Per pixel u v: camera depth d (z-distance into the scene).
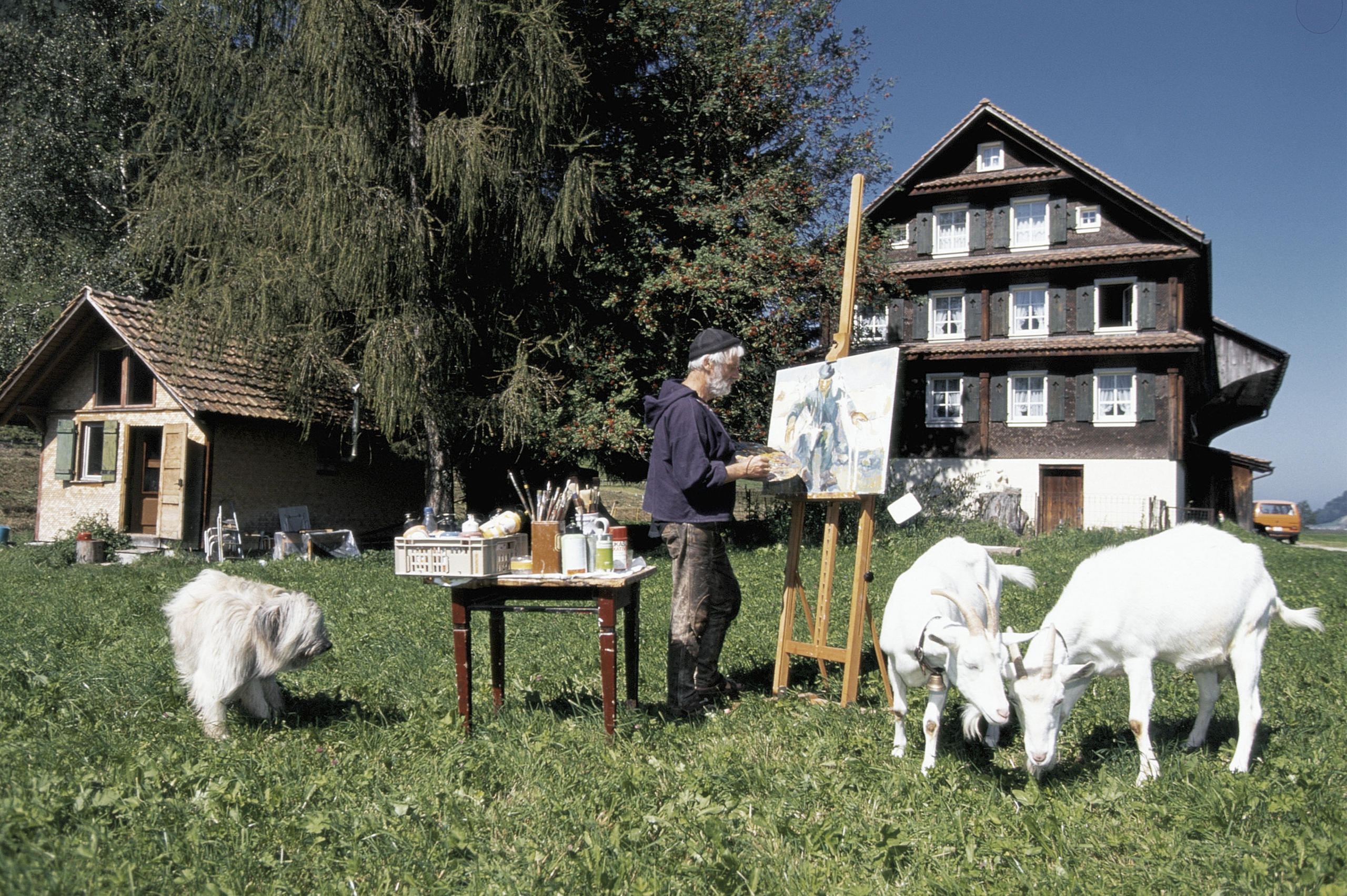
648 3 18.72
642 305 17.52
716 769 4.26
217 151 17.33
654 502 5.28
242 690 4.97
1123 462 25.45
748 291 17.14
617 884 3.11
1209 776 4.02
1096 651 4.45
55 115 26.53
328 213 14.62
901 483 25.45
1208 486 30.70
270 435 18.52
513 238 16.92
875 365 5.80
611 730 4.72
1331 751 4.46
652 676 6.43
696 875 3.21
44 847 3.15
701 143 19.72
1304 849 3.23
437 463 17.12
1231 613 4.31
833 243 19.02
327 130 14.85
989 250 27.16
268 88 16.06
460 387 17.33
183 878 3.04
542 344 16.67
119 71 26.39
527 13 15.24
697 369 5.29
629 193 18.67
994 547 18.81
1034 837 3.52
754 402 18.08
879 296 22.28
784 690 6.02
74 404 19.25
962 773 4.25
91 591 10.77
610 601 4.73
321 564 14.34
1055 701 3.87
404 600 10.14
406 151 15.99
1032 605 9.41
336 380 16.50
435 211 16.64
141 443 18.98
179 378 16.91
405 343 14.98
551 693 5.79
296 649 4.91
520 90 15.44
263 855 3.27
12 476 29.34
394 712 5.42
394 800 3.77
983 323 27.06
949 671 4.09
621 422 16.72
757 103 19.67
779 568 13.41
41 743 4.31
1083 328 25.98
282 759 4.29
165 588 11.21
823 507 19.08
